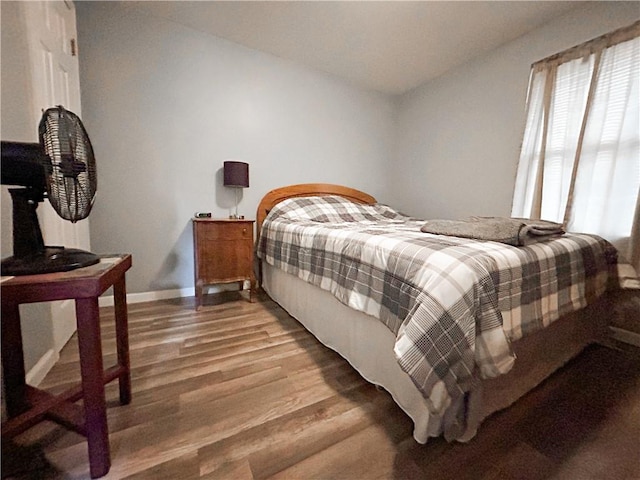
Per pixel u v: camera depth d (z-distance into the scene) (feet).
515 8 6.68
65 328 5.26
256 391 4.05
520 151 7.55
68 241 5.61
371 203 11.12
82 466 2.81
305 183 10.05
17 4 3.95
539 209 7.08
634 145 5.69
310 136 10.00
